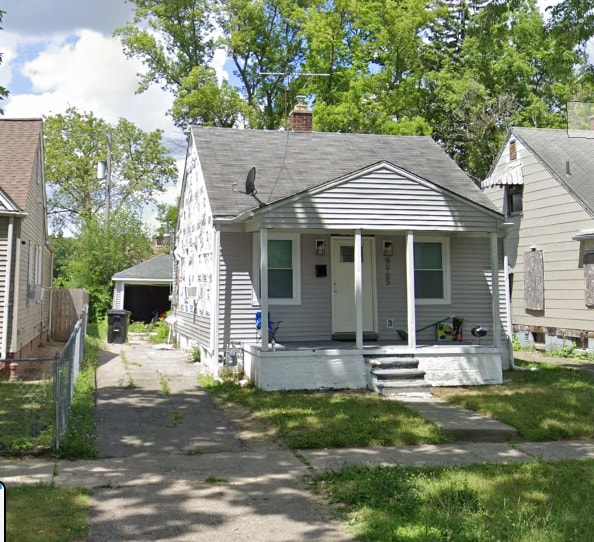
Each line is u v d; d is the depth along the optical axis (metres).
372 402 10.27
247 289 13.25
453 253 14.74
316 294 13.86
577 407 9.88
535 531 4.81
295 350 11.66
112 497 5.66
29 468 6.56
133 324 30.78
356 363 11.95
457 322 14.29
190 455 7.30
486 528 4.91
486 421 8.98
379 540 4.66
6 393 10.30
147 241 35.28
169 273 31.27
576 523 5.06
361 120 26.58
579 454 7.54
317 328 13.80
